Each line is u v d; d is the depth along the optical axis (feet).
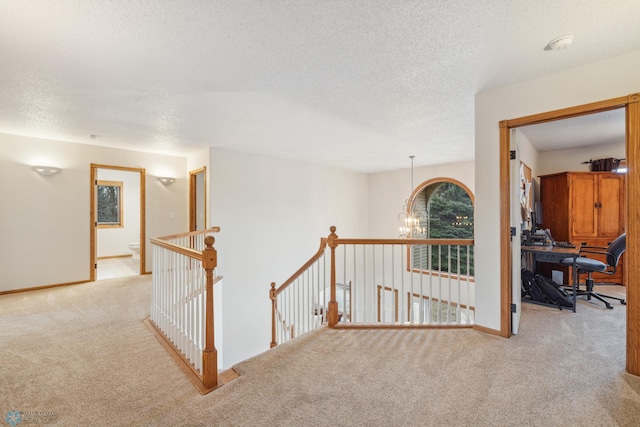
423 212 25.14
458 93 9.11
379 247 24.85
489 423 5.33
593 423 5.29
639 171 6.71
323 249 11.37
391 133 13.51
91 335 9.18
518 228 9.24
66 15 5.43
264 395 6.23
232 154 16.97
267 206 18.70
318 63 7.30
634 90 6.81
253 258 17.92
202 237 15.66
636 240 6.76
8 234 13.39
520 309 10.43
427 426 5.28
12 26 5.73
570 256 11.09
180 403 6.01
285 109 10.36
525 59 7.16
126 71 7.59
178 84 8.35
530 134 13.41
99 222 23.88
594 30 6.00
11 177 13.42
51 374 7.03
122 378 6.89
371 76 8.00
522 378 6.71
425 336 9.04
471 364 7.34
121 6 5.20
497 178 8.85
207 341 6.59
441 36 6.21
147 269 17.52
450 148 16.47
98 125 12.12
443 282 19.88
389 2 5.18
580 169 16.07
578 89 7.50
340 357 7.80
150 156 17.49
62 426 5.38
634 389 6.27
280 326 14.70
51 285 14.48
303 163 20.95
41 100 9.40
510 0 5.13
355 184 25.18
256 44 6.47
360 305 19.34
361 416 5.56
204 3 5.15
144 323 10.14
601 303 12.14
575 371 6.98
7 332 9.35
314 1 5.13
